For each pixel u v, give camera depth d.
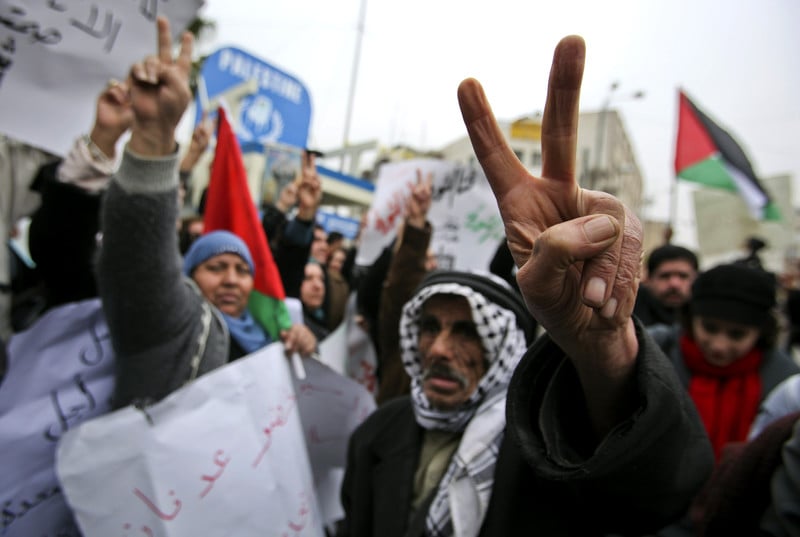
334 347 2.48
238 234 1.95
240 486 1.38
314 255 3.30
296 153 4.45
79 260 1.66
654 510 0.91
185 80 1.41
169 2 1.90
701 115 4.86
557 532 1.08
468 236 2.83
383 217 3.02
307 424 1.83
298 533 1.46
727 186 4.75
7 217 1.71
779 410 1.46
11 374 1.40
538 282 0.69
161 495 1.28
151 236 1.36
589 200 0.73
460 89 0.77
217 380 1.43
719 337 2.00
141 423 1.31
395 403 1.61
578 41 0.69
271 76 5.90
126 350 1.41
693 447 0.94
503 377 1.35
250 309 1.89
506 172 0.76
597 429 0.91
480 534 1.17
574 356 0.83
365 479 1.48
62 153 1.74
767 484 1.04
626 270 0.71
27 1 1.70
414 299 1.51
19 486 1.34
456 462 1.25
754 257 4.48
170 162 1.38
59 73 1.74
